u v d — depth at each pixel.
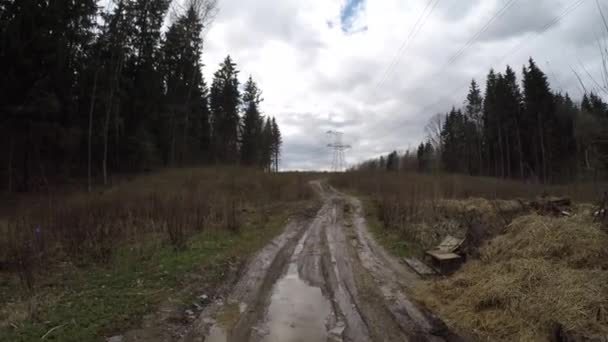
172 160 27.72
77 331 3.68
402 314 4.51
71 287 5.03
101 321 3.95
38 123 17.05
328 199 17.67
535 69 36.19
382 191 18.00
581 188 12.61
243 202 14.47
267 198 16.20
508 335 3.77
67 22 18.67
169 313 4.30
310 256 7.39
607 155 5.54
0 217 10.45
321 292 5.32
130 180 19.61
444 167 48.09
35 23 17.11
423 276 6.14
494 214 9.72
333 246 8.27
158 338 3.71
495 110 40.59
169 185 16.27
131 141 23.98
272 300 4.97
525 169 36.72
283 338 3.83
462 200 12.79
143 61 26.66
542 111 35.22
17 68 16.39
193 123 35.47
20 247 6.14
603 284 3.95
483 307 4.40
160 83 28.56
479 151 46.56
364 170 30.42
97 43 20.83
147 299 4.65
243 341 3.74
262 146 52.19
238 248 7.79
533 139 35.91
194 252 7.03
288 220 11.83
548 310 3.80
